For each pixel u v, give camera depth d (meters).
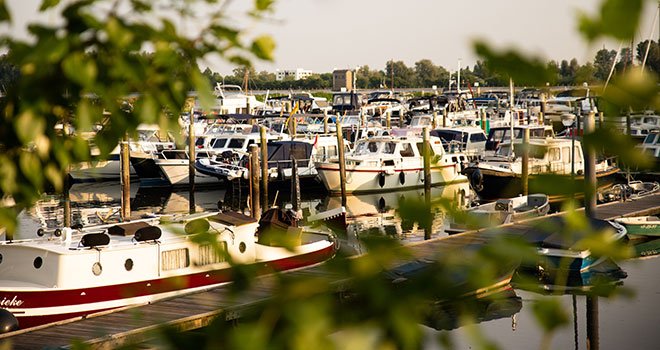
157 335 1.99
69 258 16.94
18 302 16.66
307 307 1.67
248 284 2.16
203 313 16.12
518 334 15.92
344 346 1.65
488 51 1.36
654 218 28.33
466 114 66.12
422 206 1.84
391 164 42.09
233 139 47.03
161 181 44.88
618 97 1.51
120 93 1.73
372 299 1.76
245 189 44.97
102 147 1.85
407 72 129.12
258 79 113.94
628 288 3.24
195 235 2.24
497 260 1.83
